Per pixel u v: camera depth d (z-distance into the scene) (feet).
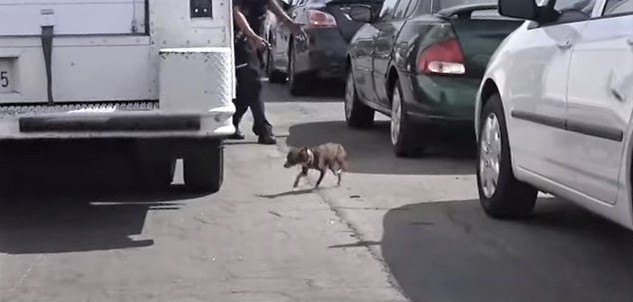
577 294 23.02
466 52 37.37
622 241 27.53
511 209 29.53
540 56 26.58
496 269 24.98
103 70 28.50
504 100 28.84
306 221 29.86
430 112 37.86
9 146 31.68
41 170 37.29
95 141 30.58
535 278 24.25
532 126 26.86
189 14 28.76
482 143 30.63
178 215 30.78
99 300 22.85
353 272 24.79
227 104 28.07
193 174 32.86
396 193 33.81
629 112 21.34
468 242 27.45
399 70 39.70
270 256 26.23
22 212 31.60
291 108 58.39
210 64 27.76
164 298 22.91
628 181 21.59
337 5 61.31
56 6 28.43
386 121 51.98
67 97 28.45
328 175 36.88
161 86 27.73
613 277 24.31
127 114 27.63
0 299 22.99
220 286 23.76
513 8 27.71
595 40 23.43
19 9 28.35
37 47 28.19
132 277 24.56
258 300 22.71
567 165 24.66
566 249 26.76
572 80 24.25
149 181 35.81
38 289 23.72
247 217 30.42
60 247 27.37
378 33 44.55
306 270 24.97
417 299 22.72
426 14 40.50
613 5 23.77
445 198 33.01
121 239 28.12
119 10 28.66
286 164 34.09
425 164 39.17
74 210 31.73
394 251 26.61
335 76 61.26
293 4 75.56
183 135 27.94
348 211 31.09
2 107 28.25
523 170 27.76
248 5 43.04
